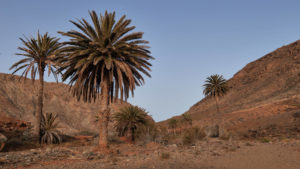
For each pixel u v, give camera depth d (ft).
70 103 319.88
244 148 57.77
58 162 36.24
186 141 77.41
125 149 63.87
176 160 36.86
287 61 483.10
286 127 139.44
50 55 83.92
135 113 110.93
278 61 531.91
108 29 57.88
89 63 54.60
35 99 292.40
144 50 62.54
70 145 79.46
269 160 35.35
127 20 59.47
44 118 90.79
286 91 344.49
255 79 536.42
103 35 57.72
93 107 322.14
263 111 245.04
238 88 552.41
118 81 61.31
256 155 42.19
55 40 87.30
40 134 85.35
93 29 56.39
